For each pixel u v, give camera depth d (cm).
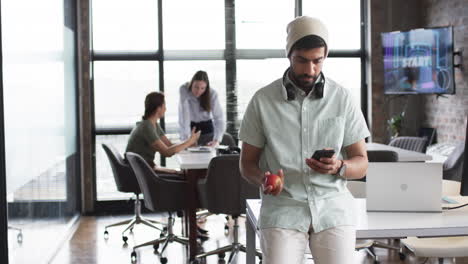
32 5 489
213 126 685
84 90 760
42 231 515
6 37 406
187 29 786
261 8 796
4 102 396
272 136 243
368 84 806
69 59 688
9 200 405
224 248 538
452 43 694
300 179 241
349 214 242
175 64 787
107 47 775
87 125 763
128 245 607
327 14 806
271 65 799
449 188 401
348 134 248
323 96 243
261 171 251
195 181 529
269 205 243
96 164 777
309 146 241
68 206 663
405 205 299
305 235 240
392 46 761
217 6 790
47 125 544
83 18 754
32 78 484
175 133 789
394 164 298
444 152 702
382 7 792
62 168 625
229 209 505
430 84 722
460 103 711
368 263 520
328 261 238
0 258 392
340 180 245
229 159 496
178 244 608
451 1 721
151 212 773
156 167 637
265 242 240
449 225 271
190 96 675
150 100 620
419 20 792
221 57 793
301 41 231
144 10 779
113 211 777
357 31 810
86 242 619
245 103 798
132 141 626
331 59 810
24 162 451
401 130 791
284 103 244
